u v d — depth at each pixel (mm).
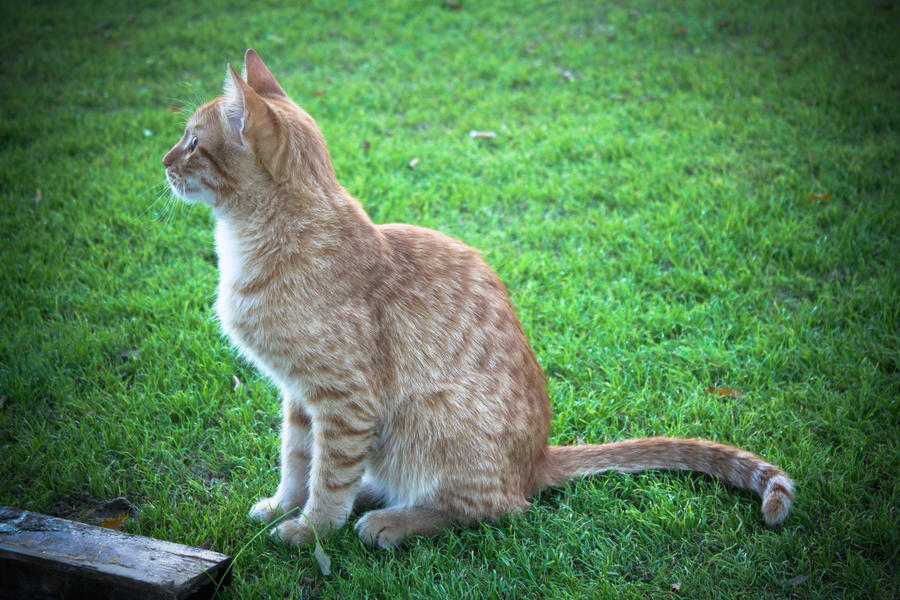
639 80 2266
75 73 2314
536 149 1893
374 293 1125
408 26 2697
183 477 1225
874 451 1223
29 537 1047
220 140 1111
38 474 1215
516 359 1169
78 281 1505
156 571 1028
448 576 1105
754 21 2615
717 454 1185
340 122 2035
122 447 1249
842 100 2039
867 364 1336
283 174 1109
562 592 1090
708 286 1483
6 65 2332
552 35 2615
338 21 2781
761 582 1102
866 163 1738
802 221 1601
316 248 1111
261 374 1363
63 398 1301
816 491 1178
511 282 1519
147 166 1776
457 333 1145
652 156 1829
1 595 1043
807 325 1410
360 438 1125
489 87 2271
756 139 1904
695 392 1315
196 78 2297
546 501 1199
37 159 1804
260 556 1129
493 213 1688
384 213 1655
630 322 1431
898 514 1153
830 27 2545
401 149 1887
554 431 1281
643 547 1135
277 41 2549
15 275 1493
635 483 1202
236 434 1271
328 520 1143
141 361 1360
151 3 2900
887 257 1525
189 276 1520
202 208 1675
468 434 1138
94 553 1038
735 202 1654
